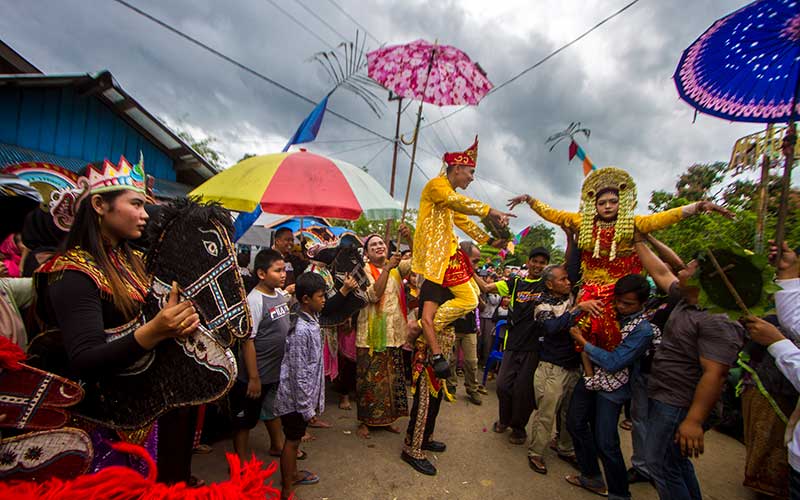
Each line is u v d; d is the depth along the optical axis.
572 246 3.83
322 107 4.67
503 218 3.04
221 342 1.51
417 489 3.42
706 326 2.49
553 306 3.83
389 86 3.21
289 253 5.95
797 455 1.99
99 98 7.68
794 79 2.13
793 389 3.32
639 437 3.11
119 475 1.26
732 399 4.95
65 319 1.38
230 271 1.56
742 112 2.30
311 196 3.88
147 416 1.48
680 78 2.52
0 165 6.25
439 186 3.25
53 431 1.37
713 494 3.70
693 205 2.92
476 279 5.65
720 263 1.99
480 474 3.75
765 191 2.23
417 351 3.83
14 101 6.88
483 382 6.47
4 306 1.58
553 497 3.47
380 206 4.38
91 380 1.48
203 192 4.05
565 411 4.05
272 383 3.33
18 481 1.28
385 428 4.54
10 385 1.29
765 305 1.91
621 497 3.22
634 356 3.08
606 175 3.21
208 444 3.87
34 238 2.25
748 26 2.14
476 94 3.25
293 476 3.07
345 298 4.29
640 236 3.18
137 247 2.37
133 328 1.50
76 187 1.62
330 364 4.83
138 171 1.73
